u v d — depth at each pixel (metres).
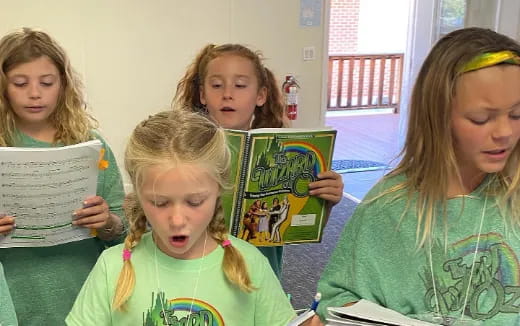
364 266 1.19
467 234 1.14
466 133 1.06
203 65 1.89
